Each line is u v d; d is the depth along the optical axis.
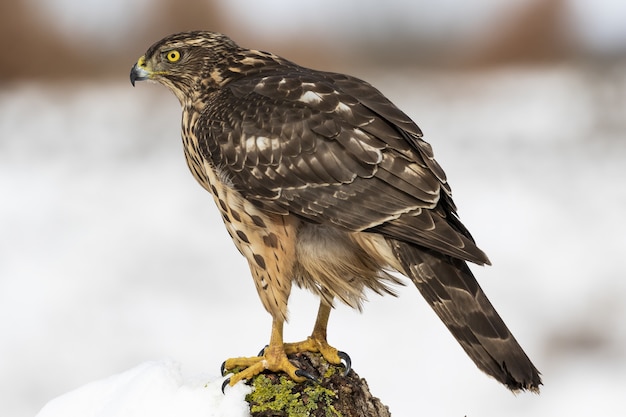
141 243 18.08
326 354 6.92
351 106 7.02
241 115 7.20
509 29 45.38
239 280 15.88
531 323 14.08
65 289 15.55
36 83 36.94
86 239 18.11
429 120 31.11
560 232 18.41
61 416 6.71
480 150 26.25
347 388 6.70
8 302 15.08
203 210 20.48
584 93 33.41
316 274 7.18
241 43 40.78
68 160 25.50
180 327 13.88
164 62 7.93
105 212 20.23
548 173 23.52
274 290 7.15
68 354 13.29
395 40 44.62
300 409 6.41
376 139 6.89
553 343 13.46
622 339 13.51
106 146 27.27
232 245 17.95
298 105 7.08
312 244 7.12
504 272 16.16
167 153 26.38
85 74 37.78
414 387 11.84
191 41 7.93
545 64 44.75
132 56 38.66
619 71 34.66
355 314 13.76
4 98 34.31
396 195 6.77
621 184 22.00
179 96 8.09
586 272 16.08
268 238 7.14
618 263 16.42
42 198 21.31
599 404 11.90
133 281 15.85
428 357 12.50
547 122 29.92
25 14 37.44
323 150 6.92
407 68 44.41
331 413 6.45
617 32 40.38
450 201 6.94
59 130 29.38
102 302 14.90
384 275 7.19
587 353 13.23
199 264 16.73
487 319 6.42
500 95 35.72
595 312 14.34
